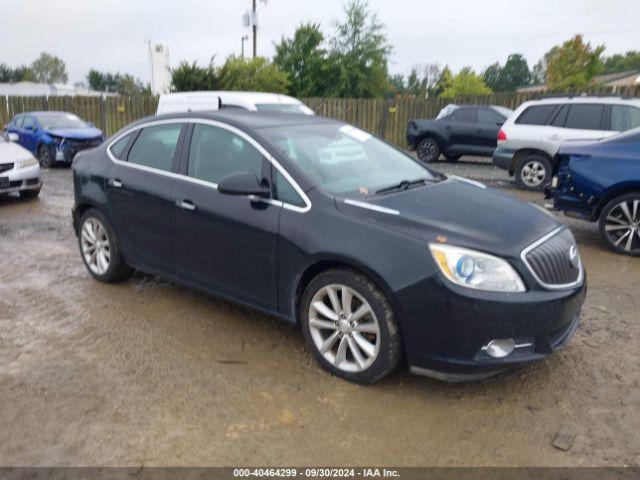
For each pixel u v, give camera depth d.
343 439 3.15
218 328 4.60
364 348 3.61
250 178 3.98
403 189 4.15
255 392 3.62
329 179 4.07
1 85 57.44
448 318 3.29
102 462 2.97
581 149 6.91
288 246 3.87
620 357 4.09
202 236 4.43
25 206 9.92
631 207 6.55
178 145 4.76
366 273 3.51
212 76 23.38
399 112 20.69
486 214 3.76
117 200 5.15
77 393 3.62
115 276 5.54
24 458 3.01
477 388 3.67
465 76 47.56
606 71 74.25
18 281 5.79
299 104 12.37
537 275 3.41
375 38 36.88
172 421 3.31
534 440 3.14
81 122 16.91
